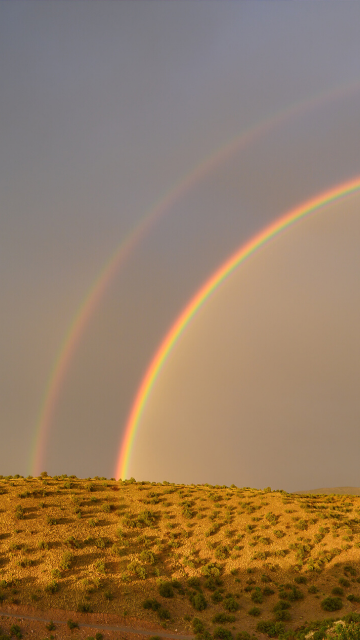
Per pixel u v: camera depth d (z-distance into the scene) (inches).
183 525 2047.2
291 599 1660.9
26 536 1814.7
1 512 1977.1
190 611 1561.3
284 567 1840.6
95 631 1387.8
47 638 1339.8
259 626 1480.1
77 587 1572.3
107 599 1541.6
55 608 1466.5
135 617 1482.5
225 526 2071.9
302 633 1439.5
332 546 1977.1
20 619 1398.9
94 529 1923.0
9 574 1594.5
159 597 1600.6
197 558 1846.7
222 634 1421.0
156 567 1749.5
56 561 1684.3
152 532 1967.3
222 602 1621.6
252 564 1835.6
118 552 1790.1
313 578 1790.1
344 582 1752.0
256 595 1656.0
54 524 1913.1
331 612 1603.1
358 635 1366.9
